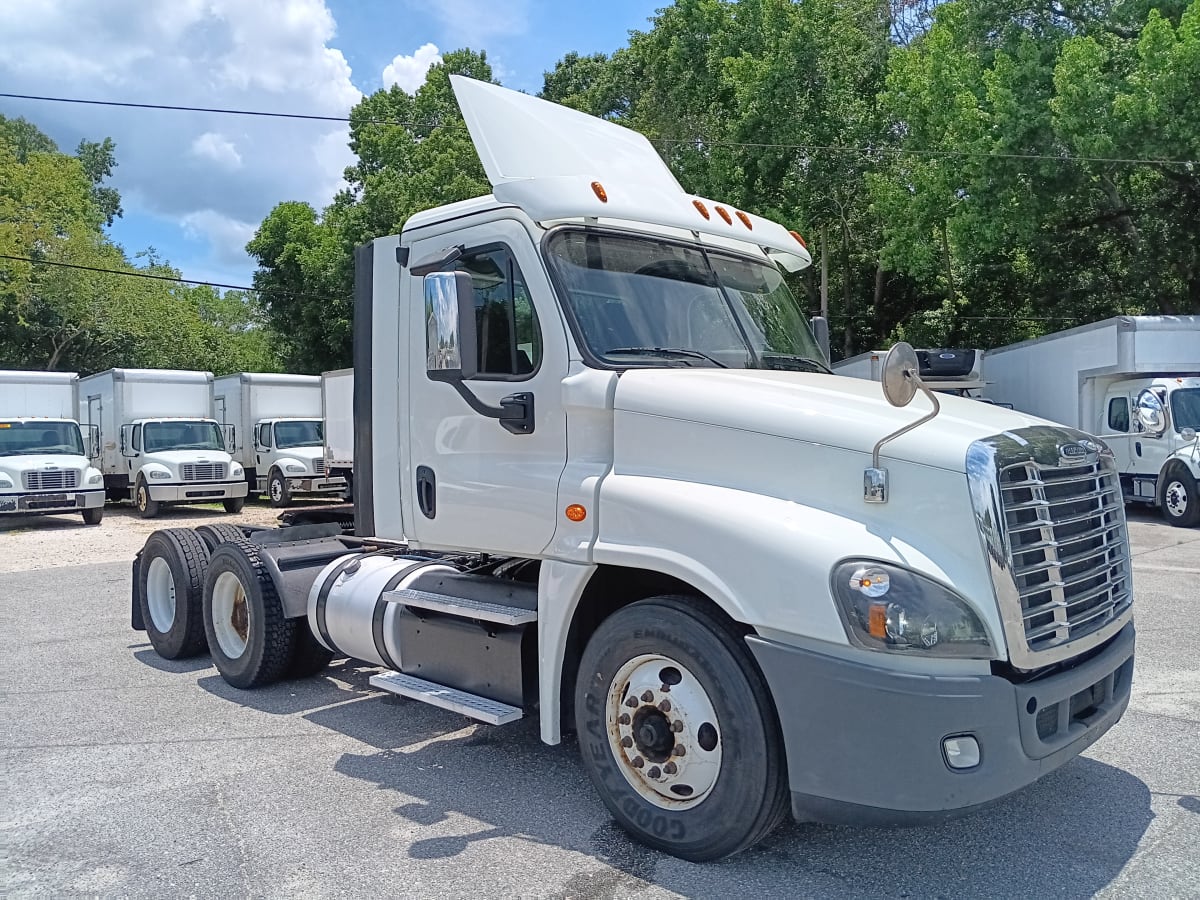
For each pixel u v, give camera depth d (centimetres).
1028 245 2342
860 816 328
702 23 2473
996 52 2089
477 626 469
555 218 419
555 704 419
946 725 316
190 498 2156
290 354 3747
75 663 741
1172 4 1989
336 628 569
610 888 360
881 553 332
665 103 2573
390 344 506
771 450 370
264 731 565
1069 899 347
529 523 428
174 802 456
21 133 5719
